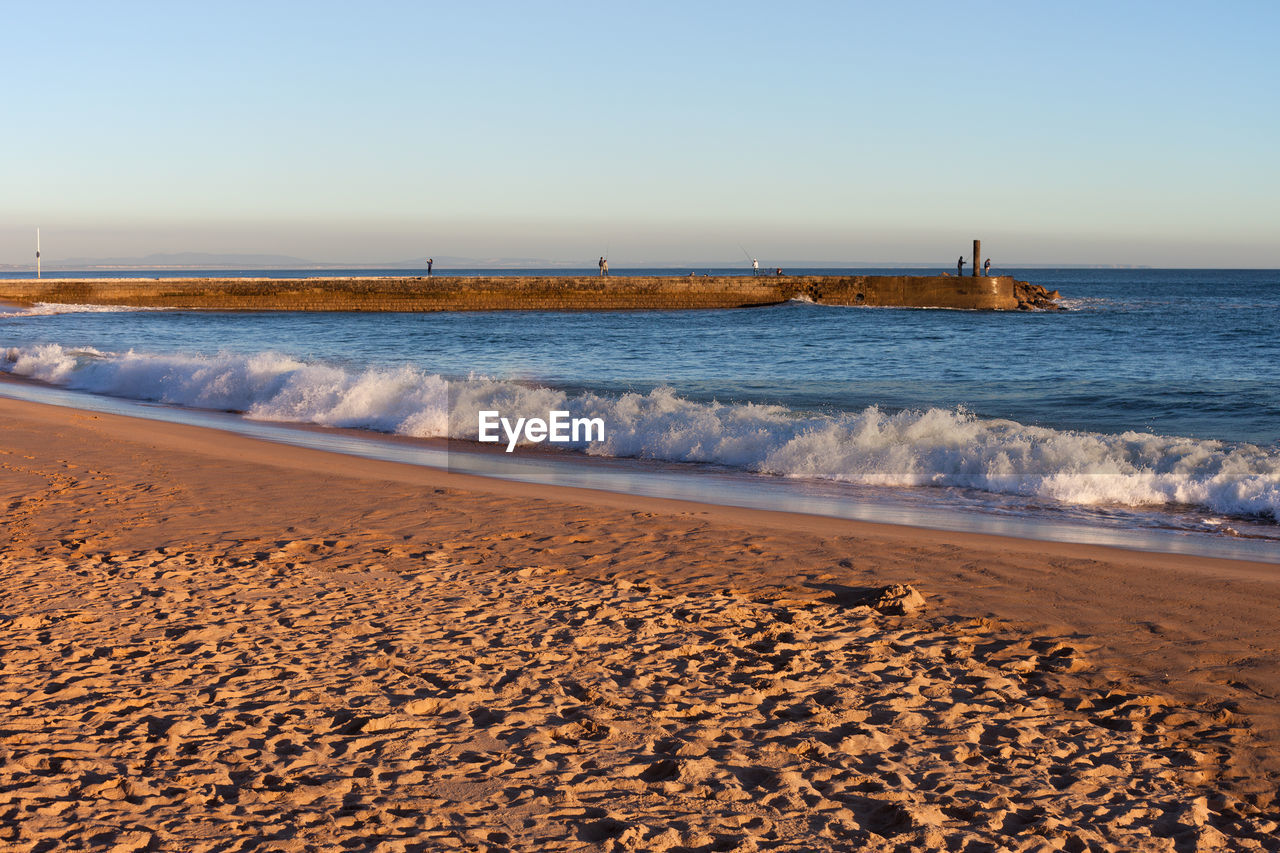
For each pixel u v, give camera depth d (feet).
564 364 88.22
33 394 62.49
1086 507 31.12
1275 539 26.86
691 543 24.82
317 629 17.62
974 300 183.11
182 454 37.70
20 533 24.81
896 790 11.71
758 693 14.89
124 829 10.18
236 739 12.73
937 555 23.79
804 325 143.33
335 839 10.11
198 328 133.69
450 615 18.60
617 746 12.88
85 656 15.97
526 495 31.30
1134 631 18.22
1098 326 142.72
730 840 10.32
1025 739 13.48
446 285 182.29
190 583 20.47
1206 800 11.83
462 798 11.21
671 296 184.55
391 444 43.88
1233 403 57.47
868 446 38.73
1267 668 16.29
